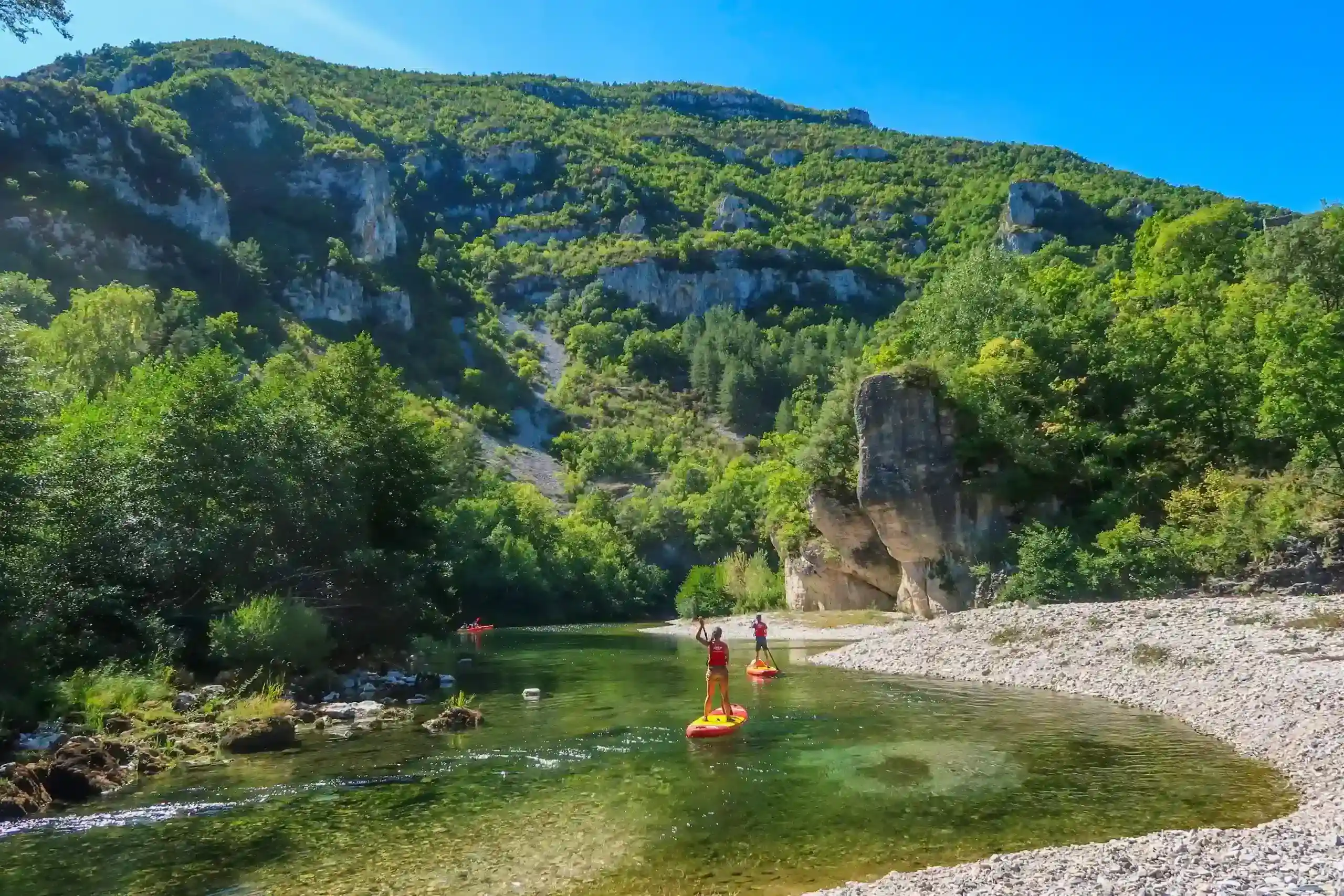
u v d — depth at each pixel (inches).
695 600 2977.4
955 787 522.0
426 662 1328.7
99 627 895.7
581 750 653.9
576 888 374.0
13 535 786.2
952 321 2294.5
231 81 7470.5
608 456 5935.0
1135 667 906.1
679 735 711.1
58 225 4586.6
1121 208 7076.8
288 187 7332.7
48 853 425.7
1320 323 1330.0
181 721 733.9
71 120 5324.8
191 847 433.1
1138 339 1760.6
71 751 562.9
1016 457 1628.9
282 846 434.0
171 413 1060.5
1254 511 1331.2
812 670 1178.6
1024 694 888.3
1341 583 1162.6
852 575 2145.7
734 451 6368.1
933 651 1163.3
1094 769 560.1
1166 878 346.0
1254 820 446.0
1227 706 722.2
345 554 1160.8
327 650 1018.1
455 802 510.9
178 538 1003.3
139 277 4931.1
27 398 772.0
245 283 5698.8
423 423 1469.0
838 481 2057.1
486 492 3981.3
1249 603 1078.4
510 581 3395.7
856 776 555.5
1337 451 1328.7
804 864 397.4
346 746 681.0
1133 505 1533.0
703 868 394.9
